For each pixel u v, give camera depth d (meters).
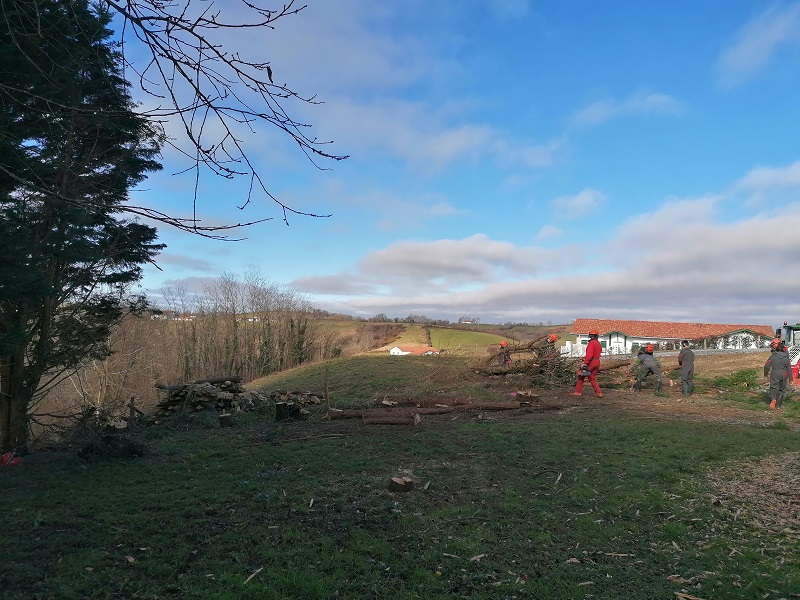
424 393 17.19
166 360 37.50
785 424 11.56
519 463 8.29
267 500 6.68
